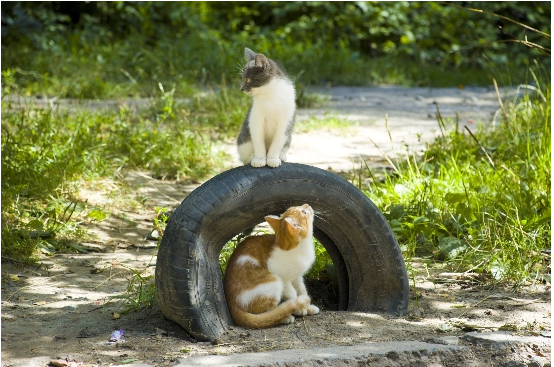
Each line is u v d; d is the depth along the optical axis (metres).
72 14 21.52
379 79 19.80
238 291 5.32
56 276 6.55
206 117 12.90
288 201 5.46
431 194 8.05
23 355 4.89
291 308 5.29
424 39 24.77
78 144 9.87
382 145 11.76
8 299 5.95
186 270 5.05
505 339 5.14
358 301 5.77
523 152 9.61
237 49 19.53
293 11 25.12
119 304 5.90
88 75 16.11
